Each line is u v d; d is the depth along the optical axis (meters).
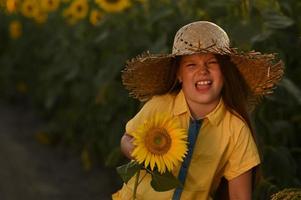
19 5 12.44
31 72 18.27
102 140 12.10
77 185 11.51
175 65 5.75
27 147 14.20
